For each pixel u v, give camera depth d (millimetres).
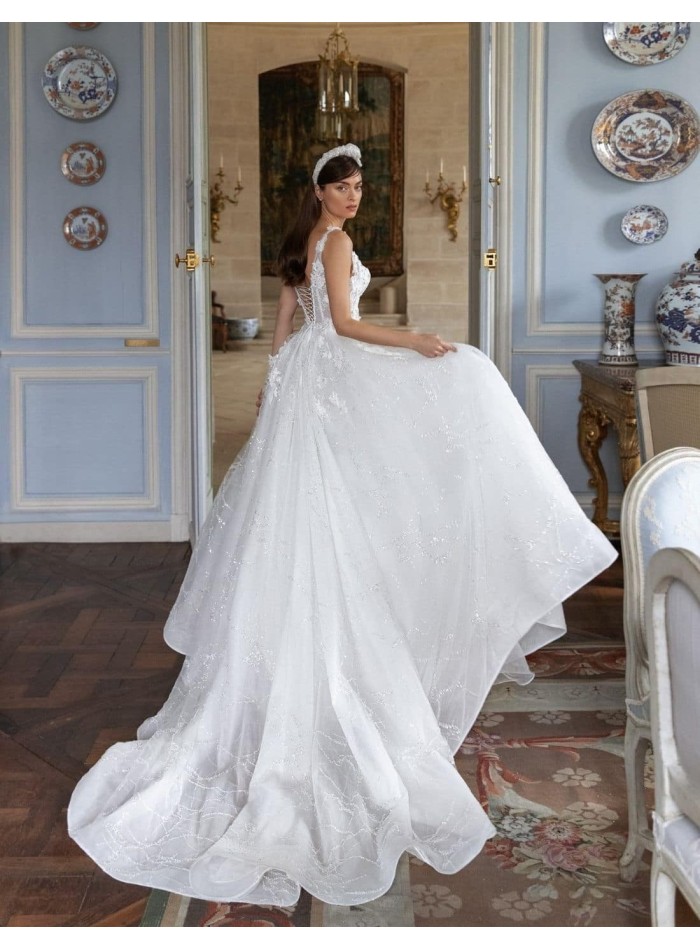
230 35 14297
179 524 5629
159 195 5387
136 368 5508
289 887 2432
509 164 5277
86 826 2650
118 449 5582
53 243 5422
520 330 5406
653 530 2398
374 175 15477
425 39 14477
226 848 2537
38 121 5340
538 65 5211
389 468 2979
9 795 2920
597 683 3693
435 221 14883
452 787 2727
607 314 5156
